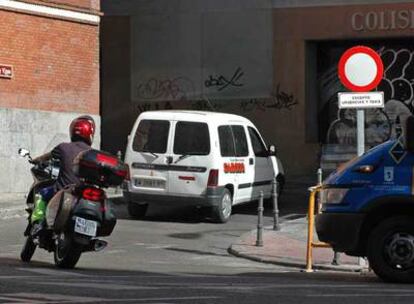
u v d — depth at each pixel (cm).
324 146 3409
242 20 3478
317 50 3469
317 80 3472
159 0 3594
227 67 3509
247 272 1430
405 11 3241
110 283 1152
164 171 2112
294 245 1767
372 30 3284
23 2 2630
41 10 2688
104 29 3659
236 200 2203
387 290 1124
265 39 3441
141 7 3619
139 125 2161
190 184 2092
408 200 1211
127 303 952
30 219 1354
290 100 3409
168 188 2108
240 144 2238
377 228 1230
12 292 1038
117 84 3659
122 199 2552
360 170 1249
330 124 3459
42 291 1049
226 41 3506
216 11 3516
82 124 1346
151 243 1820
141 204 2197
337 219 1250
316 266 1488
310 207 1487
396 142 1244
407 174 1221
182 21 3569
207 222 2161
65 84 2781
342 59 1499
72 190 1275
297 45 3391
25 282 1136
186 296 1025
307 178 3272
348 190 1249
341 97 1497
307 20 3372
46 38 2714
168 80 3594
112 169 1275
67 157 1314
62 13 2758
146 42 3622
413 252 1208
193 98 3562
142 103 3631
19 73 2634
